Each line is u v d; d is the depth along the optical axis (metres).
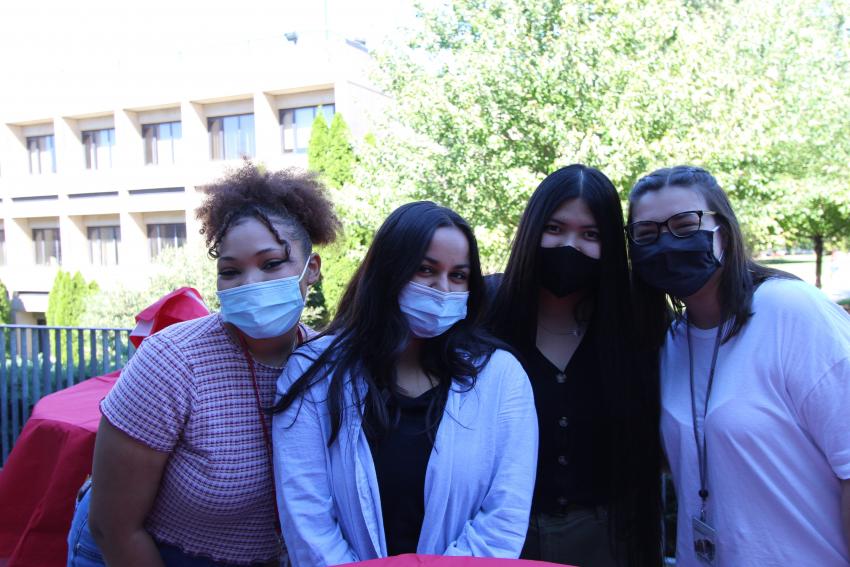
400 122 10.73
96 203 22.34
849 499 1.58
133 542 1.74
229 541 1.81
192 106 20.86
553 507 2.06
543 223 2.08
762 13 13.22
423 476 1.69
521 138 9.16
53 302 20.44
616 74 8.55
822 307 1.67
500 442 1.76
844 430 1.58
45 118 23.03
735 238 1.83
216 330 1.85
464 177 9.38
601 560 2.07
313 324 13.98
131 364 1.76
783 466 1.65
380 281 1.81
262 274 1.80
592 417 2.09
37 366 6.23
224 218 1.85
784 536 1.65
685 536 1.86
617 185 8.42
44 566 2.43
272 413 1.78
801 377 1.64
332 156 16.12
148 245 22.16
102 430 1.74
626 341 2.06
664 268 1.85
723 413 1.72
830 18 15.05
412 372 1.87
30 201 23.39
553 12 9.18
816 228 15.44
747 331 1.76
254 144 20.66
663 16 9.06
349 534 1.67
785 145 11.48
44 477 2.68
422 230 1.78
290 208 1.92
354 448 1.68
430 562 1.38
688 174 1.90
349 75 19.11
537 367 2.13
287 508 1.68
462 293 1.83
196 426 1.73
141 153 22.02
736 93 9.09
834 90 12.23
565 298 2.21
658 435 2.06
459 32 10.37
